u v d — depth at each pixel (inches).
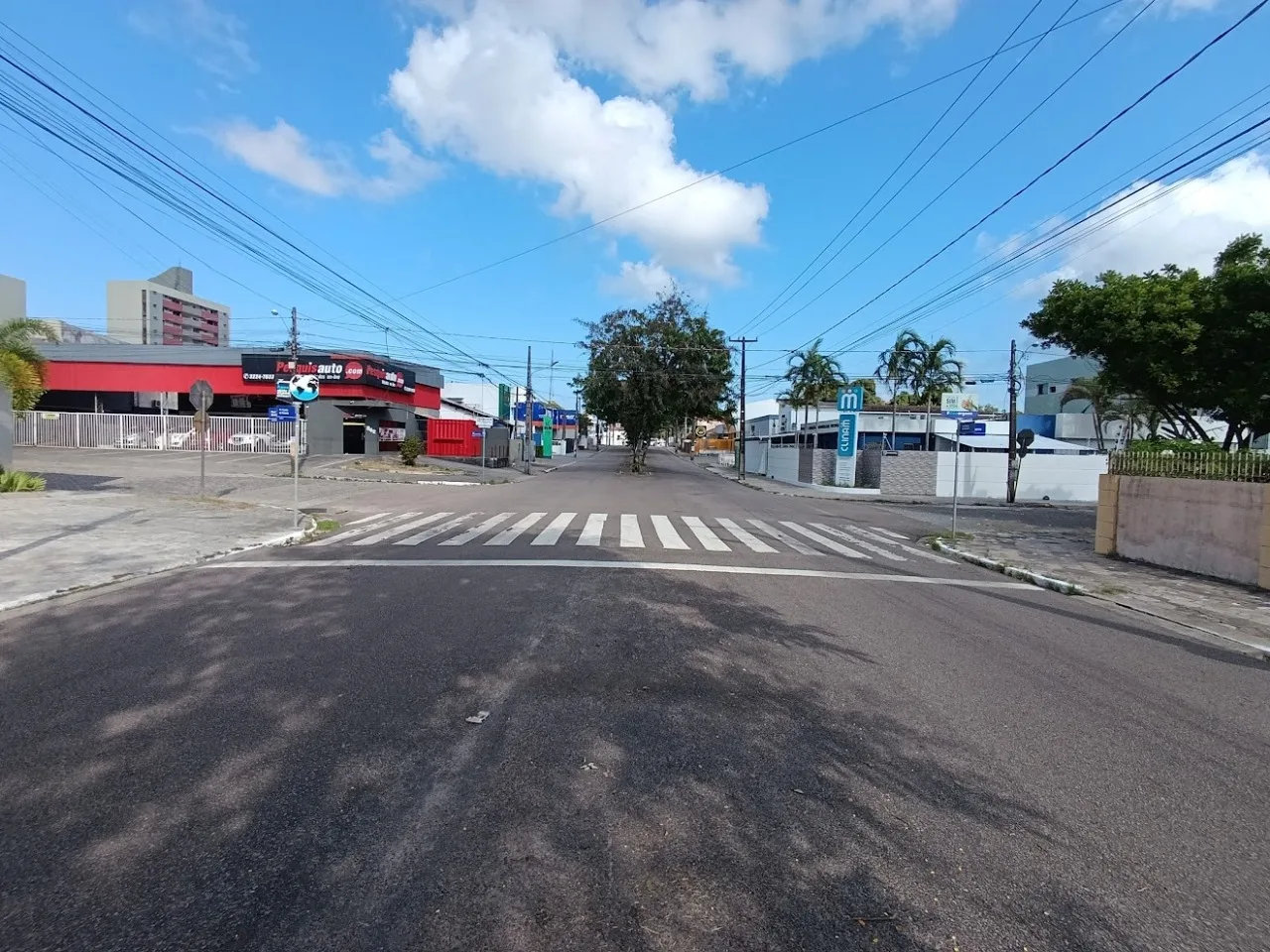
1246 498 417.1
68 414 1525.6
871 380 2332.7
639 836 128.9
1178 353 707.4
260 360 1603.1
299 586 335.6
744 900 111.7
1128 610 351.6
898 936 104.5
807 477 1457.9
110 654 229.1
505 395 2174.0
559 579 358.6
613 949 100.0
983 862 124.4
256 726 172.6
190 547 428.8
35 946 98.4
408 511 693.9
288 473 1111.0
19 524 498.6
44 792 139.9
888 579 400.5
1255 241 723.4
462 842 125.3
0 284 1817.2
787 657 239.3
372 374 1581.0
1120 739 181.3
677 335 1503.4
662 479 1487.5
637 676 214.4
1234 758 172.2
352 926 103.6
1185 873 123.4
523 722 178.2
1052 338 801.6
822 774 155.2
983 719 191.0
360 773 149.8
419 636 252.1
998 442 1775.3
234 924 103.5
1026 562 480.7
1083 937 106.0
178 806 135.3
